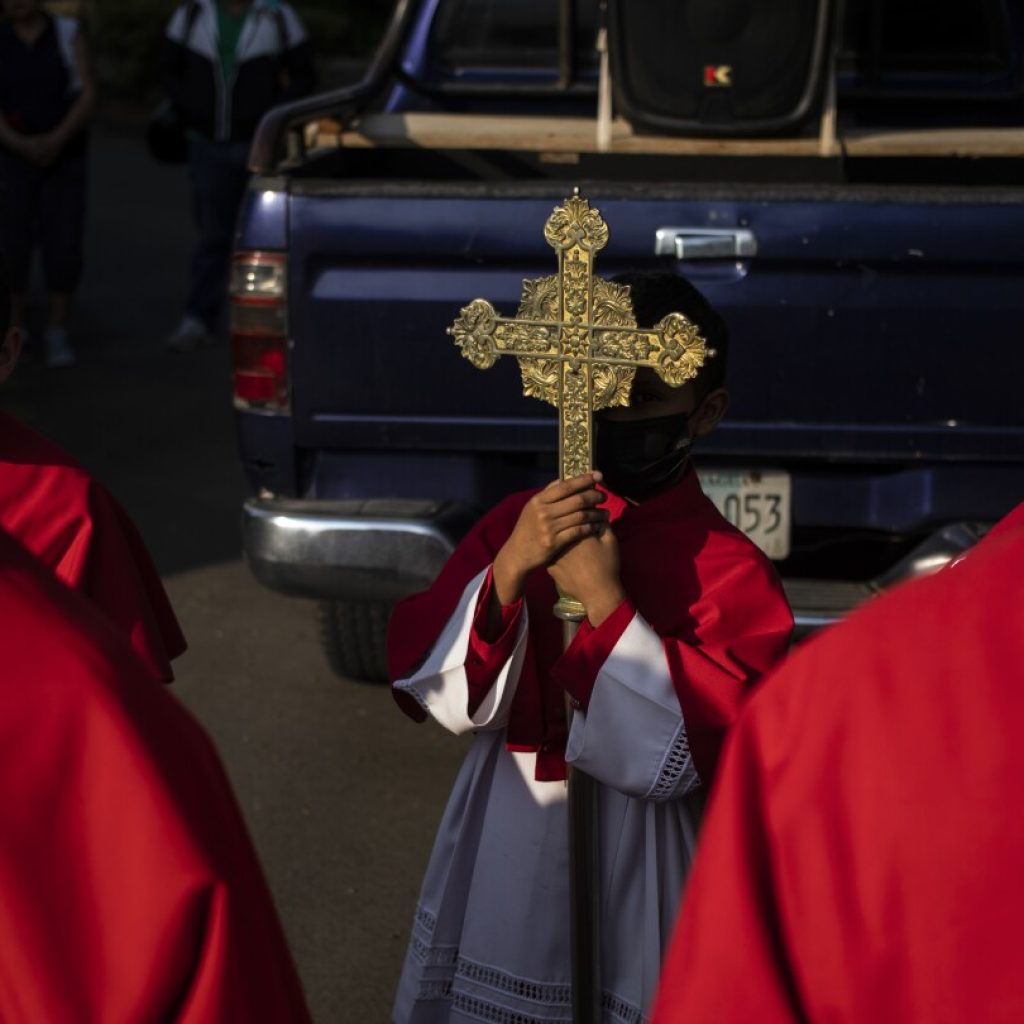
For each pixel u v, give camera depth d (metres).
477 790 2.28
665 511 2.15
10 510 2.28
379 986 3.32
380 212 3.80
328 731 4.46
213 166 8.68
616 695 1.98
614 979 2.17
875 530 3.95
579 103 5.17
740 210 3.72
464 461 3.95
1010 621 1.06
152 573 2.48
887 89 5.10
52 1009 1.21
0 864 1.21
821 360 3.77
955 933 1.04
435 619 2.26
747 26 4.39
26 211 8.43
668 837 2.14
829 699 1.12
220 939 1.25
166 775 1.24
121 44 19.17
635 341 1.96
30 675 1.23
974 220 3.70
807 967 1.12
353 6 19.81
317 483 3.99
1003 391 3.77
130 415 7.68
